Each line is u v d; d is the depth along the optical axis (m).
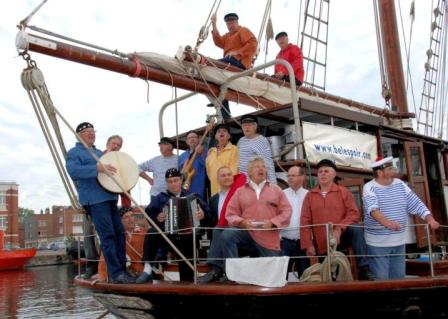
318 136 7.15
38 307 20.58
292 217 5.91
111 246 5.68
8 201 64.19
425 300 5.11
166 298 5.14
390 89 11.67
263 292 4.53
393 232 5.36
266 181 5.27
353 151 7.63
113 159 5.81
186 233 5.60
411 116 10.29
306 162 6.77
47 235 87.94
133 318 5.96
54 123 5.77
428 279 4.89
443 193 9.06
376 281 4.70
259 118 7.60
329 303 4.78
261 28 9.02
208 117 7.62
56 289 27.09
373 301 4.88
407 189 5.57
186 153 7.84
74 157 5.67
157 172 7.91
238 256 5.29
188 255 5.95
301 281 4.92
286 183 7.00
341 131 7.52
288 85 8.43
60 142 5.80
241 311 4.84
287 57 9.04
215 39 8.65
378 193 5.48
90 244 6.55
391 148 8.86
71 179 5.82
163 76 7.16
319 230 5.31
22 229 78.44
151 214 6.11
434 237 7.61
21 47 5.66
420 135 8.73
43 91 5.69
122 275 5.68
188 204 5.71
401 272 5.43
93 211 5.68
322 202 5.34
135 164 5.97
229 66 7.82
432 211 9.10
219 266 5.17
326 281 4.78
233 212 5.17
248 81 7.91
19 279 33.75
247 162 6.33
